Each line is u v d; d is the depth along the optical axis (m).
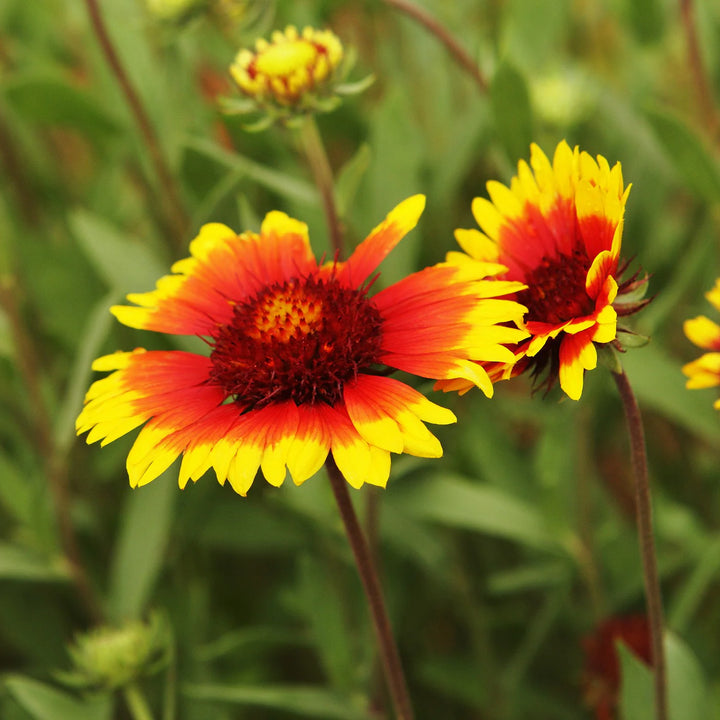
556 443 0.66
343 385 0.55
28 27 0.81
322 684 0.74
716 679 0.69
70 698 0.63
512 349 0.55
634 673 0.60
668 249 0.74
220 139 0.72
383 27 0.77
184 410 0.55
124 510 0.73
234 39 0.68
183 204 0.72
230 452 0.54
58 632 0.72
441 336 0.55
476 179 0.76
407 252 0.67
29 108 0.70
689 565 0.71
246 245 0.58
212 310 0.57
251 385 0.55
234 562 0.76
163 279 0.58
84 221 0.67
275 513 0.70
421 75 0.76
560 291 0.55
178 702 0.68
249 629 0.73
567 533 0.67
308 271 0.58
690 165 0.65
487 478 0.69
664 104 0.81
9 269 0.67
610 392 0.69
